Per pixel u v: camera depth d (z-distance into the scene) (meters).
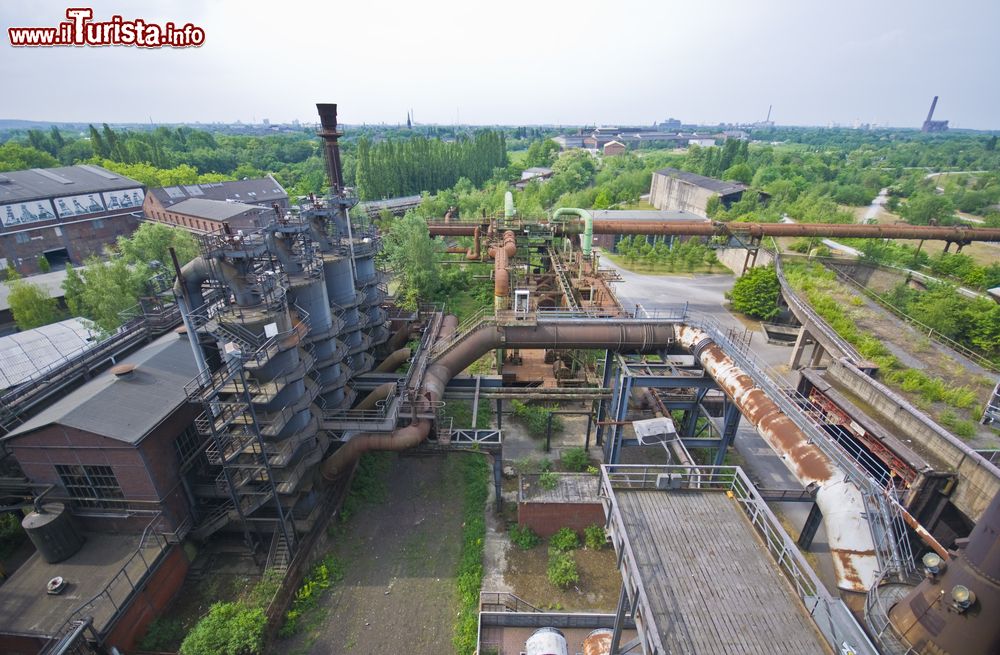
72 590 20.23
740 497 15.18
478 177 136.75
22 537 24.86
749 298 53.97
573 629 20.64
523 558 24.86
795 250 65.25
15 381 34.47
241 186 100.75
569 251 51.91
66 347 38.38
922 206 86.38
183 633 21.28
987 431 26.28
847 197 109.88
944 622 10.40
